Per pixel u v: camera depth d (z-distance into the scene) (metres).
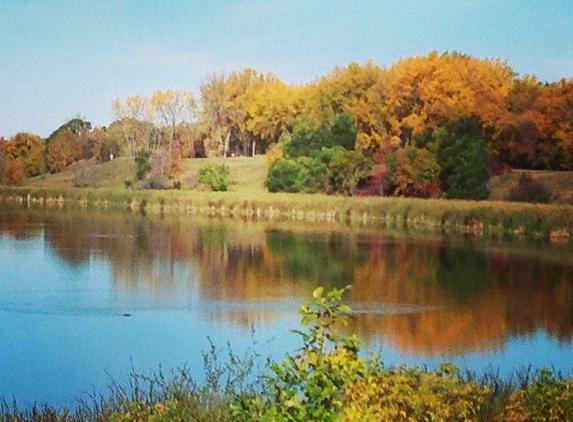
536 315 27.42
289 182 77.00
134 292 31.31
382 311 27.92
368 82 79.56
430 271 38.62
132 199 83.81
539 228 55.44
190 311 27.09
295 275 36.97
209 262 41.22
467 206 60.22
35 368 18.78
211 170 83.19
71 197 88.31
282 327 23.97
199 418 9.47
